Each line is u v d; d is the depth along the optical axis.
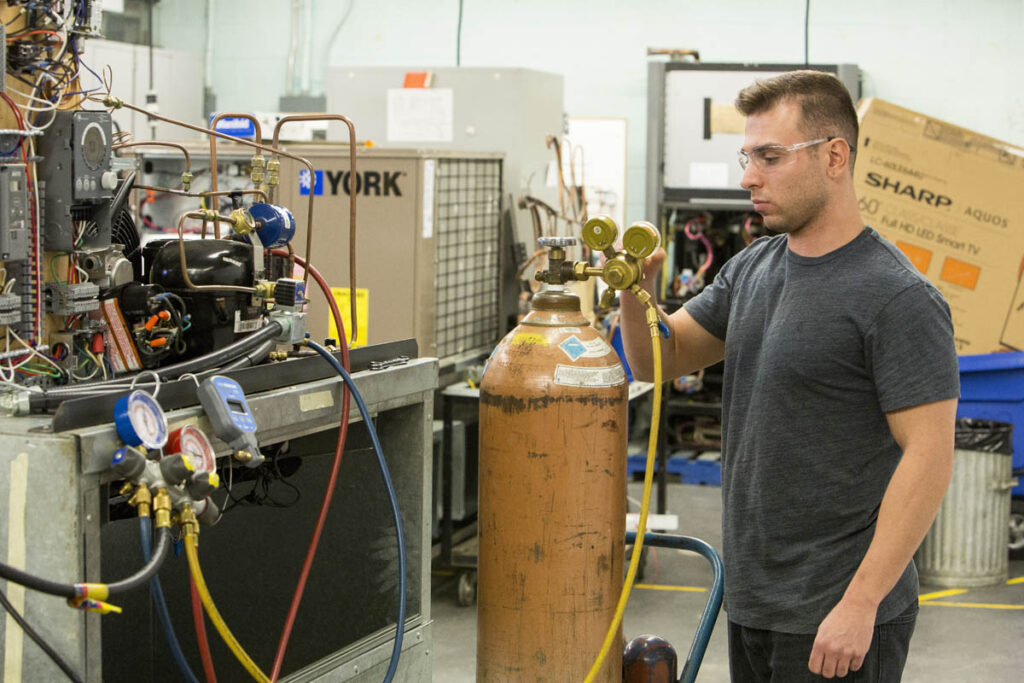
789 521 1.73
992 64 6.11
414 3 6.85
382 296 3.61
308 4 7.00
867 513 1.71
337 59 7.00
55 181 1.50
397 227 3.57
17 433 1.25
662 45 6.52
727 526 1.84
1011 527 4.58
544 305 1.69
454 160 3.77
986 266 4.59
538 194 4.50
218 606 1.81
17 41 1.48
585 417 1.62
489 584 1.70
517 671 1.68
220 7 7.11
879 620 1.69
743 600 1.78
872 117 4.54
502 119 4.26
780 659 1.74
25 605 1.28
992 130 6.15
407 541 1.87
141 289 1.54
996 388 4.51
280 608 1.88
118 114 6.12
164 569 1.70
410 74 4.33
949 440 1.62
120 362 1.56
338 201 3.60
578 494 1.64
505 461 1.65
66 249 1.52
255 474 1.83
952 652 3.59
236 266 1.58
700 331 1.97
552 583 1.65
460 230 3.85
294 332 1.59
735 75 5.56
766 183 1.71
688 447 5.94
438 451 3.94
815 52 6.32
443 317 3.77
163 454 1.32
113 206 1.59
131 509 1.60
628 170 6.63
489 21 6.75
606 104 6.62
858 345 1.67
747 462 1.79
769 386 1.74
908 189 4.57
